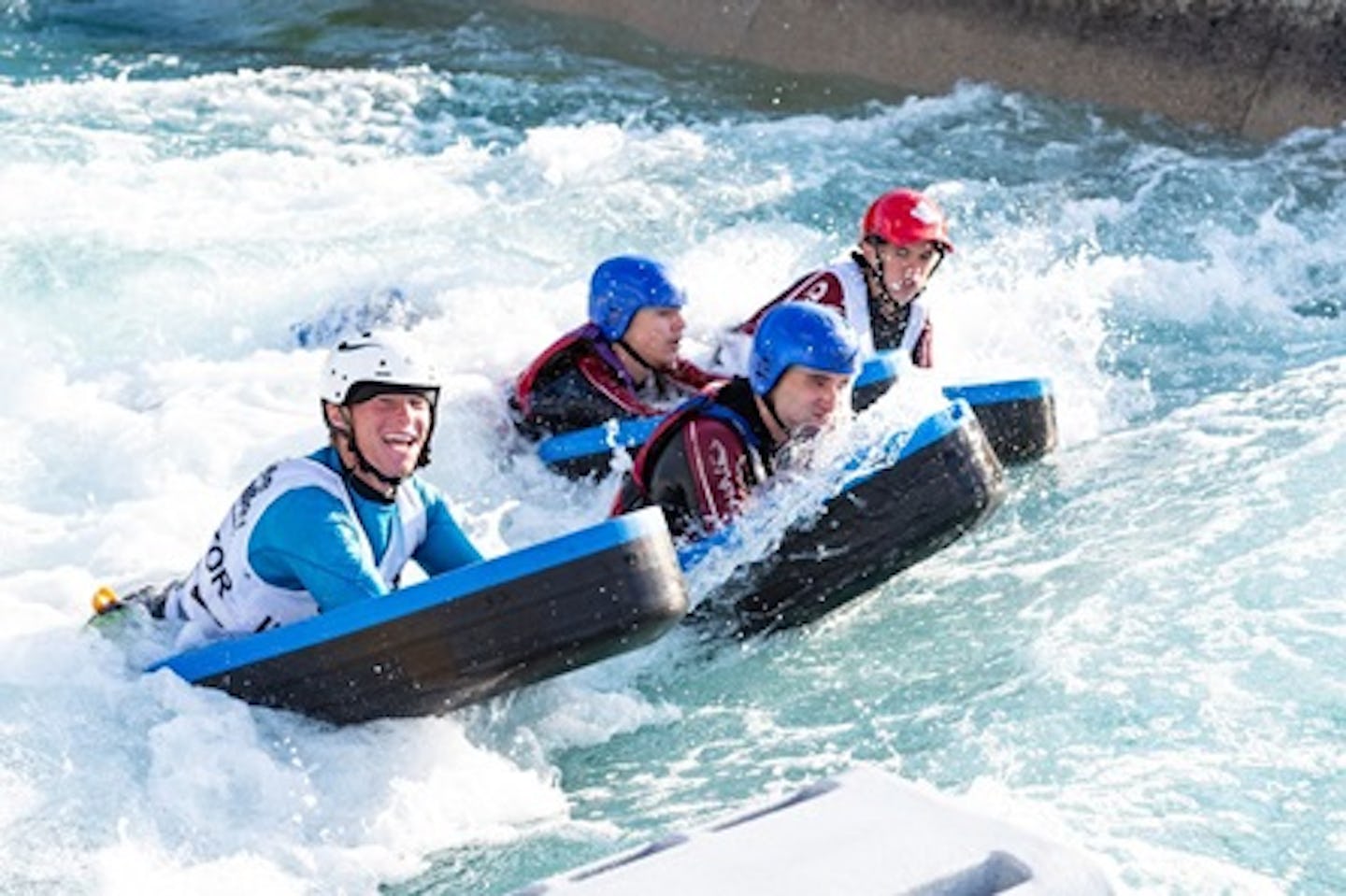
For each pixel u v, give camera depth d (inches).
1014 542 1033.5
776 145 1628.9
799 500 907.4
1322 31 1653.5
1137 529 1036.5
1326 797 781.3
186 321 1262.3
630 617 789.9
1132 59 1727.4
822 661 920.3
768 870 403.2
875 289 1074.1
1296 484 1075.9
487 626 783.1
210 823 758.5
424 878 750.5
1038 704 868.6
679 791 815.1
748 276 1338.6
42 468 1069.8
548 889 405.4
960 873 403.9
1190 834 757.3
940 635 938.1
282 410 1128.2
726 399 912.9
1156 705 857.5
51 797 762.2
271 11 2028.8
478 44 1932.8
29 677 826.8
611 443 1053.2
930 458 918.4
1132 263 1379.2
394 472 803.4
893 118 1712.6
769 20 1882.4
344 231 1413.6
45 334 1234.0
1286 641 906.7
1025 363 1256.8
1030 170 1583.4
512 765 826.8
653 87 1811.0
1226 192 1536.7
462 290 1274.6
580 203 1476.4
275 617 820.6
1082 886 402.6
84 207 1434.5
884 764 829.2
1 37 1923.0
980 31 1793.8
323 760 792.3
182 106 1699.1
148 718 799.1
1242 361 1280.8
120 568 971.9
